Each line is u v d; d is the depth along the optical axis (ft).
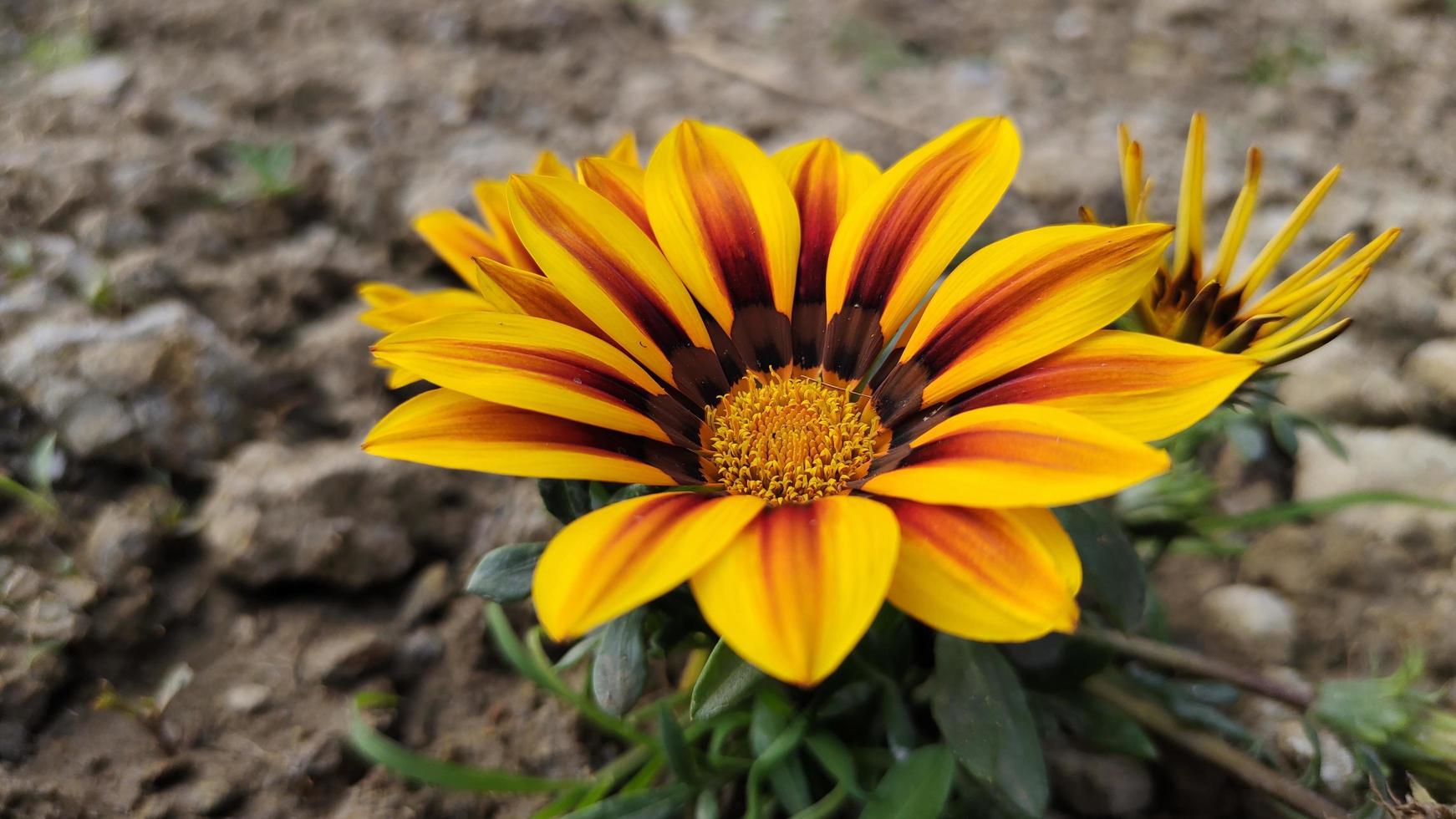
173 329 0.71
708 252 0.53
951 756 0.50
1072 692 0.58
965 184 0.51
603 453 0.47
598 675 0.48
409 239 0.84
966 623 0.41
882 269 0.52
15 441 0.67
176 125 0.89
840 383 0.53
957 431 0.45
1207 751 0.57
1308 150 1.01
